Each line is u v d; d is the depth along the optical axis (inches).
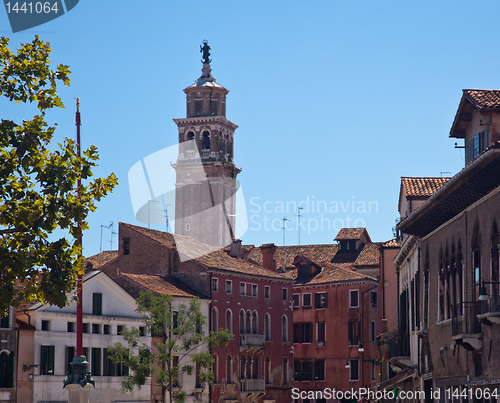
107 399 2229.3
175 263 2783.0
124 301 2354.8
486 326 1028.5
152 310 2153.1
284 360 3154.5
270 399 3038.9
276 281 3125.0
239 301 2881.4
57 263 796.0
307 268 3469.5
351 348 3253.0
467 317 1095.6
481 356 1059.9
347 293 3292.3
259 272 3026.6
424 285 1397.6
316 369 3341.5
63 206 781.9
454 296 1195.3
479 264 1062.4
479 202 1059.3
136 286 2497.5
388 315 2261.3
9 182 790.5
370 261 3499.0
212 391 2655.0
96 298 2263.8
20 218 767.7
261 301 3026.6
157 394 2396.7
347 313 3280.0
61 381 2103.8
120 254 2881.4
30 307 2060.8
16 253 782.5
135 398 2311.8
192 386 2551.7
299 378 3361.2
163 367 2165.4
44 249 799.1
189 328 2196.1
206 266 2719.0
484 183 1017.5
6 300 783.7
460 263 1162.6
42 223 773.3
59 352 2113.7
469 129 1306.6
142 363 2119.8
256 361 2974.9
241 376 2869.1
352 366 3250.5
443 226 1255.5
